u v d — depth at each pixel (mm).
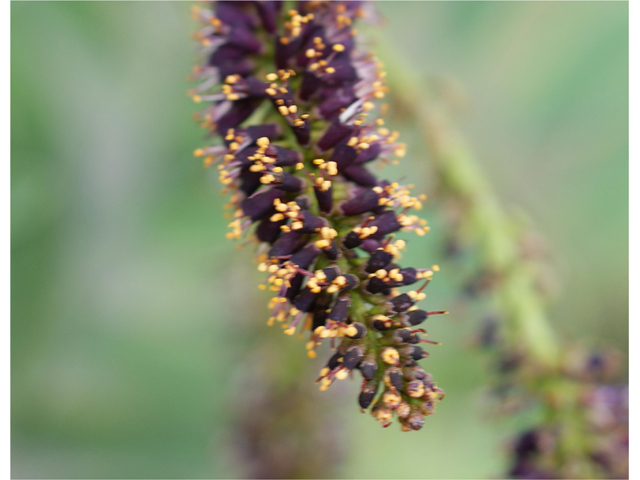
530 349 220
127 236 254
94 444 257
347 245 184
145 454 262
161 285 262
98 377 257
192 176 256
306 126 189
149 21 247
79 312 251
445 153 231
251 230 196
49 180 241
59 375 251
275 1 199
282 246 185
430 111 232
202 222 261
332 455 247
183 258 261
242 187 192
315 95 193
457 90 237
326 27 197
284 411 242
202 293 264
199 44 205
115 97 246
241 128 192
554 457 212
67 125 243
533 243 227
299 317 185
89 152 246
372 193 187
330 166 185
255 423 244
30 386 248
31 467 247
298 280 186
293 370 242
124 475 255
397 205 188
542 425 216
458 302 230
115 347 259
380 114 199
